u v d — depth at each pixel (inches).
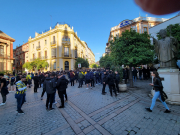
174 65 189.3
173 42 184.1
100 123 132.2
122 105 184.5
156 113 149.3
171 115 141.4
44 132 118.9
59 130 121.6
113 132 114.5
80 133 114.8
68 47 1053.2
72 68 1054.4
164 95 149.0
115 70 293.1
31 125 133.3
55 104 204.7
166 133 109.0
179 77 180.2
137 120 134.7
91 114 156.5
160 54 198.7
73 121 139.2
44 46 1103.6
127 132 113.4
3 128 128.0
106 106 183.2
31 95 280.5
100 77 455.5
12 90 353.7
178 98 175.8
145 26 820.0
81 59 1095.6
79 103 203.6
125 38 285.6
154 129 116.0
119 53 287.6
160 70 200.8
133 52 269.0
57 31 1001.5
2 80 205.9
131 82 323.6
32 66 1007.6
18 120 146.0
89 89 326.6
